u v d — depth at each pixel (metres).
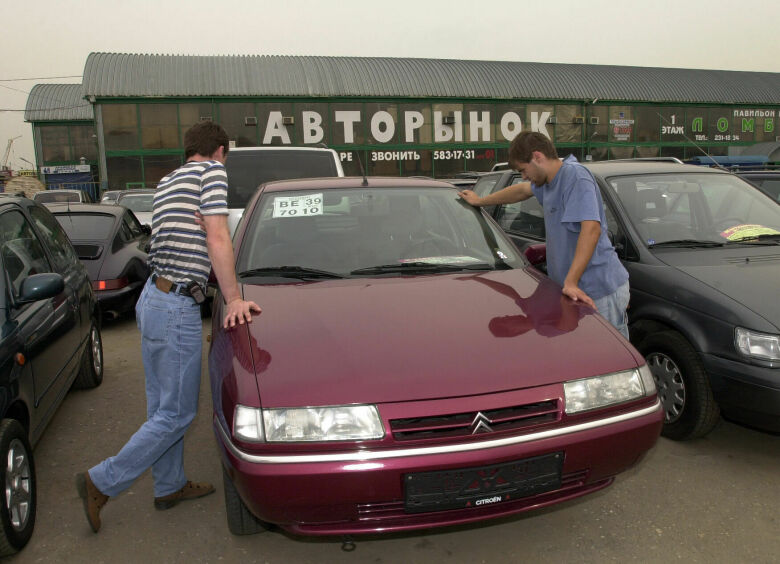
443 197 3.91
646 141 34.12
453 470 2.11
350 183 3.96
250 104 28.64
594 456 2.27
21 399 2.84
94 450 3.73
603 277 3.33
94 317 4.85
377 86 30.09
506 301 2.83
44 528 2.90
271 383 2.19
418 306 2.74
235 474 2.14
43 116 35.72
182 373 2.75
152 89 27.47
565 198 3.28
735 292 3.38
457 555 2.66
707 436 3.74
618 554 2.61
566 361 2.34
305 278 3.14
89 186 35.81
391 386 2.16
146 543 2.77
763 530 2.75
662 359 3.71
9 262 3.23
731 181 4.69
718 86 35.69
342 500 2.09
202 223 2.72
